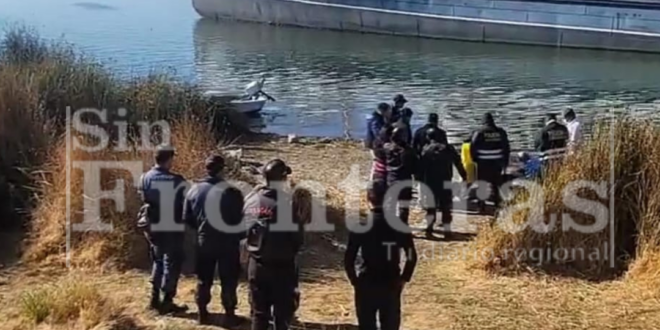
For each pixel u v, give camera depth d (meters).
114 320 7.43
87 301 7.64
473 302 8.09
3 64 14.04
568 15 50.56
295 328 7.37
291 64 42.25
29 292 8.05
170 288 7.62
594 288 8.46
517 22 52.19
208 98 17.98
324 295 8.26
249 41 52.91
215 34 55.78
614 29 49.34
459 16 54.03
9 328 7.22
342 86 33.81
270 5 62.47
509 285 8.56
